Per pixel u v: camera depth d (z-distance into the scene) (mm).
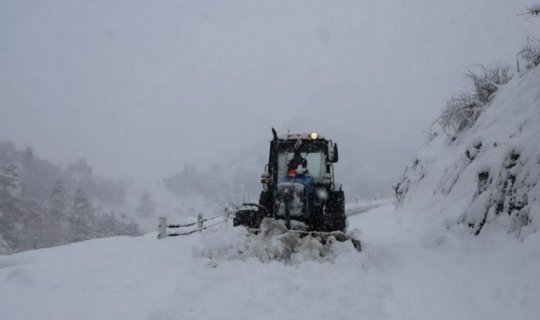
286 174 8547
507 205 6336
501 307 4410
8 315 4594
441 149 12367
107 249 8164
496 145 7785
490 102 10562
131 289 5406
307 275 5648
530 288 4547
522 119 7242
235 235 6762
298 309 4574
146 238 9883
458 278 5445
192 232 10492
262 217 7562
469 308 4527
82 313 4594
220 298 4914
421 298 4953
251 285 5316
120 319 4363
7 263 7531
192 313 4480
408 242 7449
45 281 5816
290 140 8664
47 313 4637
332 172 8586
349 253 6277
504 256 5594
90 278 5953
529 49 9148
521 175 6254
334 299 4836
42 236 61031
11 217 60125
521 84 8844
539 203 5727
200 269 6117
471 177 8484
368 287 5246
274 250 6305
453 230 7301
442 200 9414
